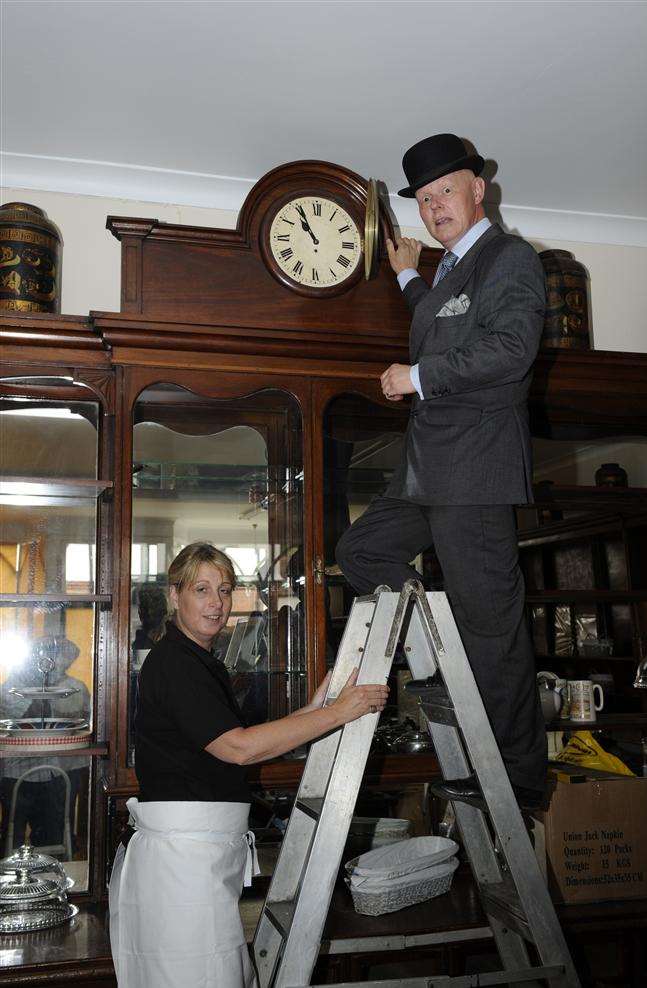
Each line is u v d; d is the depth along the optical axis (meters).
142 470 2.36
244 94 2.39
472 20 2.11
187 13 2.07
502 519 1.78
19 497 2.36
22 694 2.28
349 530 2.01
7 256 2.37
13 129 2.56
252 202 2.46
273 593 2.40
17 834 2.24
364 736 1.68
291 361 2.46
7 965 1.86
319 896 1.60
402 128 2.58
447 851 2.26
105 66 2.27
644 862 2.30
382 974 2.16
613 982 2.28
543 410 2.72
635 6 2.07
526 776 1.81
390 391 1.79
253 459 2.44
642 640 2.75
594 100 2.45
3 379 2.33
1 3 2.03
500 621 1.78
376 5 2.05
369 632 1.73
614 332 3.17
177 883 1.68
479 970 2.25
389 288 2.55
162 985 1.64
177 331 2.33
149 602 2.30
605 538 2.78
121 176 2.76
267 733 1.68
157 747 1.78
